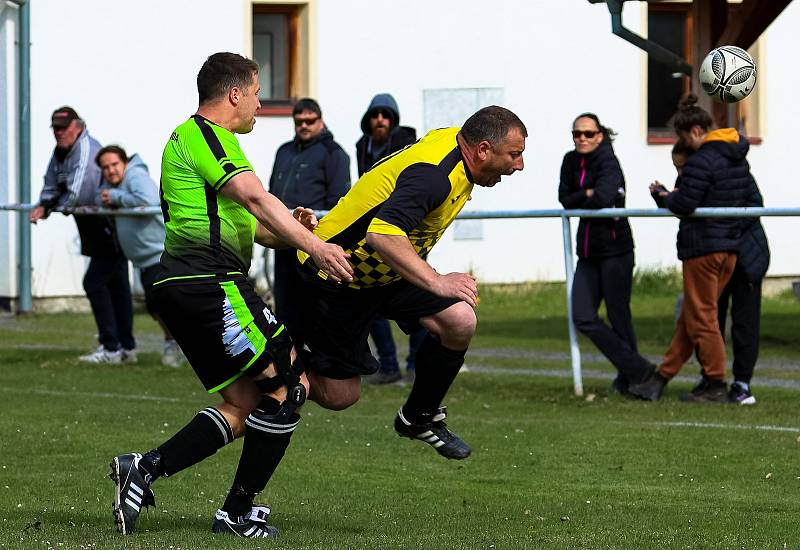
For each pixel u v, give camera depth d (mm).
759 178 57625
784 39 57688
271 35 52688
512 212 26781
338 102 52250
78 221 31531
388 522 15141
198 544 13172
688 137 25484
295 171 28703
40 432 21719
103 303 31844
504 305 49500
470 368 32156
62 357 33156
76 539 13391
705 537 14375
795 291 36656
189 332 13617
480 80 53469
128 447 20406
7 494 16672
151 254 30078
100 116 48906
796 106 58031
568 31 54375
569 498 16875
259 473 13875
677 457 19859
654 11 56406
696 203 24781
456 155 14234
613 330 26641
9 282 47375
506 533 14477
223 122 13797
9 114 47156
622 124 55188
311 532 14258
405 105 52906
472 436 21750
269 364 13703
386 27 52562
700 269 25297
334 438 21562
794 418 23750
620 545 13836
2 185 47250
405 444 21016
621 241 26344
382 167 14594
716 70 26625
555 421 23453
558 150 54469
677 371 26125
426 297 15328
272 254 41500
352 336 15281
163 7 49562
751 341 25578
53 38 48094
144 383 28375
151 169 49625
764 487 17703
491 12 53438
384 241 13750
